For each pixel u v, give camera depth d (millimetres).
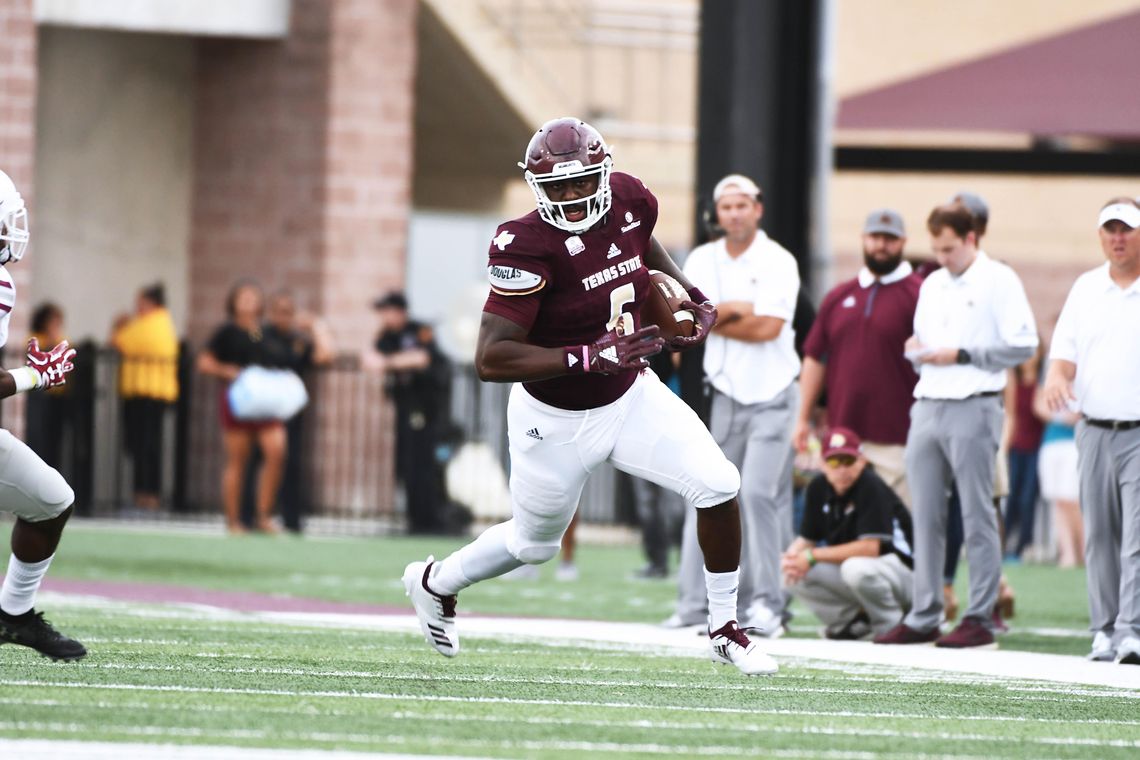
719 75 42375
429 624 24609
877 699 23219
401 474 63625
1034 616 40531
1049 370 31078
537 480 22547
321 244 70312
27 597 22516
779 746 18750
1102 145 71688
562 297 21734
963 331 31562
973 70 65438
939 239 31844
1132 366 29719
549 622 35312
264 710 19812
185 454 66000
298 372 62719
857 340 34688
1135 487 29578
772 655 29375
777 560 33312
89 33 71312
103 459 65188
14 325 65812
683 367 37969
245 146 71438
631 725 19859
